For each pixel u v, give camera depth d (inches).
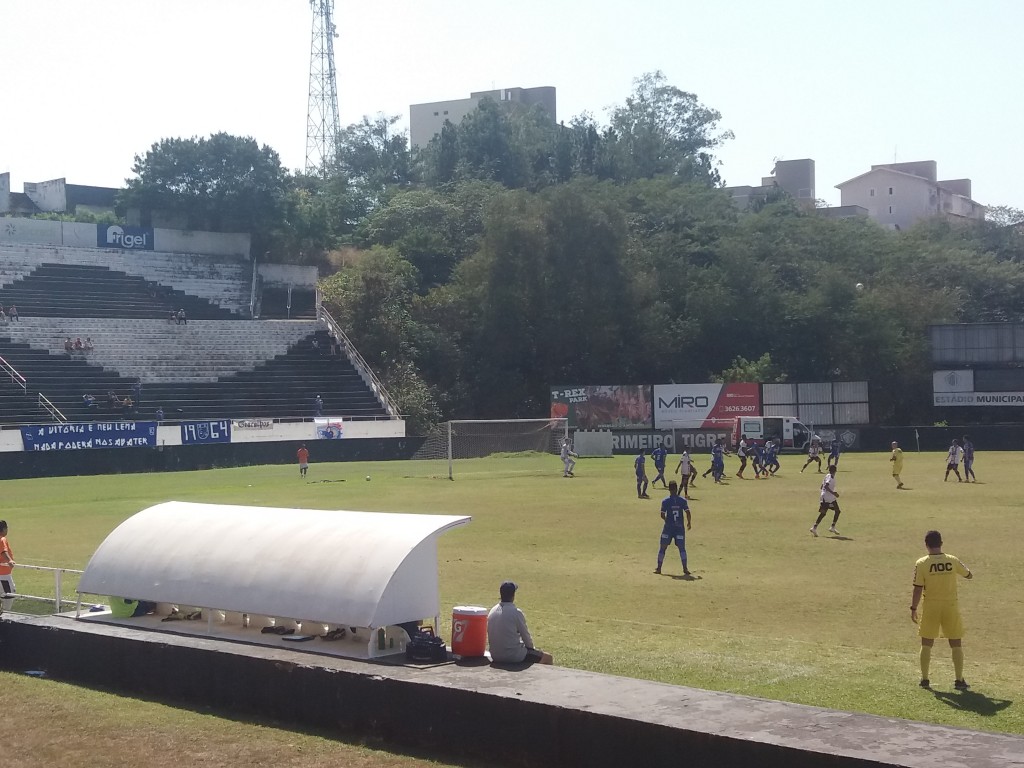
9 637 577.3
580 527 1175.0
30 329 2541.8
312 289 3304.6
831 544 1025.5
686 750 359.6
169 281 3041.3
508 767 402.3
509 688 417.4
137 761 414.3
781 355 3422.7
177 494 1566.2
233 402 2544.3
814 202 5812.0
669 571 874.8
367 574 482.3
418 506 1384.1
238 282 3152.1
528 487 1697.8
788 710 383.2
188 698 499.8
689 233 3695.9
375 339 3120.1
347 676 447.8
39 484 1798.7
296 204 3417.8
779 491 1621.6
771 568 885.2
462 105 6771.7
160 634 533.3
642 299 3376.0
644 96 5575.8
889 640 615.5
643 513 1315.2
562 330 3270.2
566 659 550.9
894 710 458.3
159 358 2620.6
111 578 565.3
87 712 480.1
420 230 3661.4
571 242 3302.2
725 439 2834.6
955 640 496.7
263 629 525.7
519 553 979.3
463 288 3366.1
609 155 4776.1
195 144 3250.5
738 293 3464.6
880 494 1547.7
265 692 473.7
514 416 3206.2
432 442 2519.7
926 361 3336.6
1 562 660.1
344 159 4933.6
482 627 474.9
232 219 3265.3
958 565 504.1
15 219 2913.4
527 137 4904.0
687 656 559.8
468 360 3267.7
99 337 2610.7
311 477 1899.6
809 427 2829.7
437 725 421.7
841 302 3425.2
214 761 413.4
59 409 2311.8
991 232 4773.6
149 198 3208.7
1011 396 2970.0
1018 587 783.1
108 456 2050.9
